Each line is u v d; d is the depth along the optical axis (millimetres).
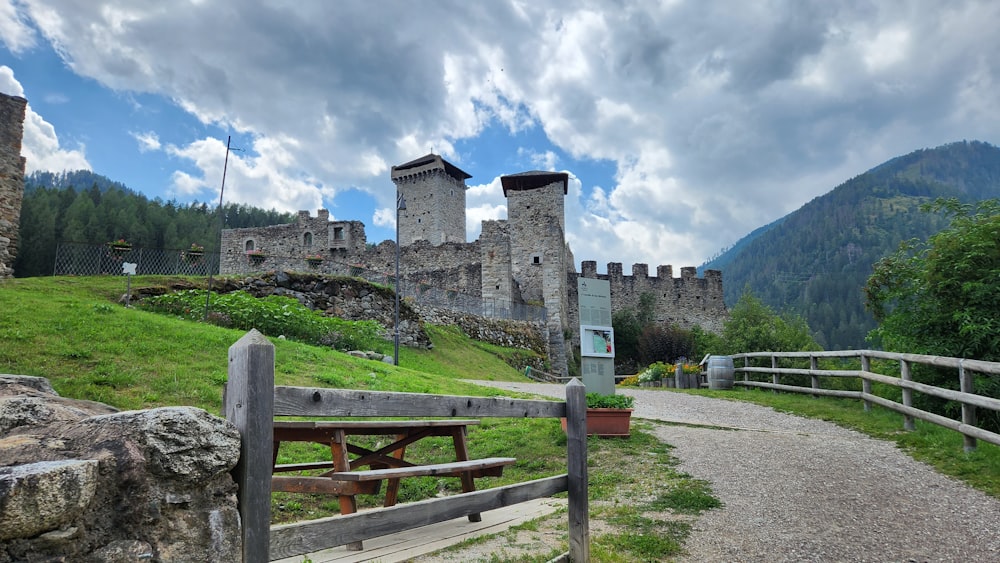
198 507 2350
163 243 71500
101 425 2365
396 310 20609
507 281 39656
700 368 20906
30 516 1851
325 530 2893
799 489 6914
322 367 13156
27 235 54906
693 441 9891
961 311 10438
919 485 6957
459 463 4738
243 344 2641
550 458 9102
